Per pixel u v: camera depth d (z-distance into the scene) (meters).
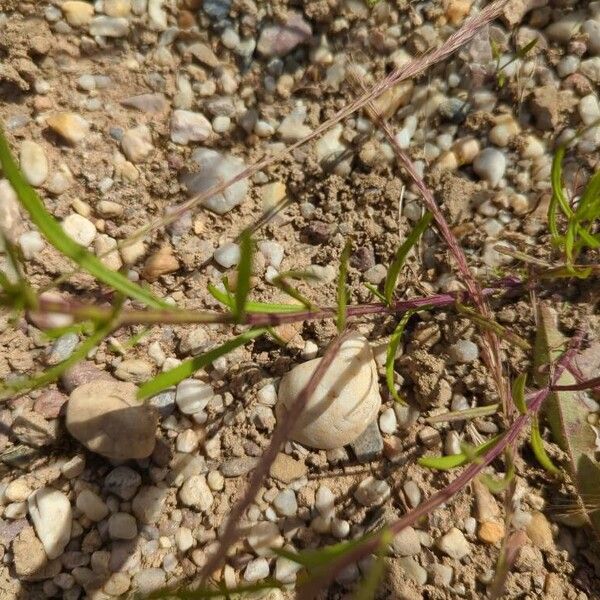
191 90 0.14
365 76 0.15
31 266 0.13
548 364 0.13
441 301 0.13
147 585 0.12
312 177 0.15
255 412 0.13
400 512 0.13
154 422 0.12
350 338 0.12
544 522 0.12
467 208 0.14
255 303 0.10
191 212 0.14
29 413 0.12
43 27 0.14
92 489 0.12
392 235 0.14
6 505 0.12
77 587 0.12
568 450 0.12
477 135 0.15
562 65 0.15
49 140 0.14
